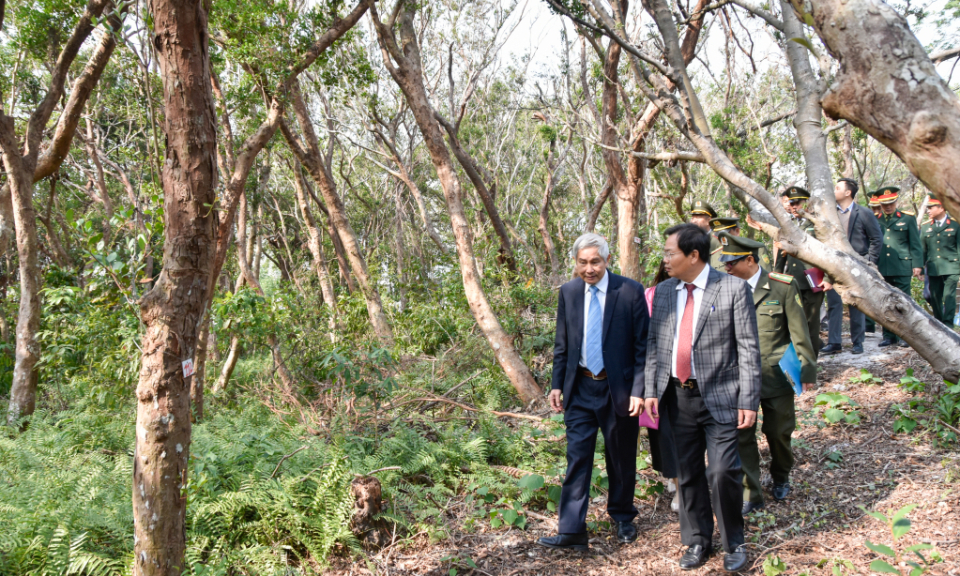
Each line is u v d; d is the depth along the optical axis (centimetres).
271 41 716
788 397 391
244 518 408
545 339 897
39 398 900
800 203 579
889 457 436
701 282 340
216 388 866
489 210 1308
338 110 1836
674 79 378
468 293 789
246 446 494
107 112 1506
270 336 758
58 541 350
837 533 355
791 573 320
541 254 1934
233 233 1656
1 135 714
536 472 493
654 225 1561
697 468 345
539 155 2175
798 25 356
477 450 511
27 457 531
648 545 375
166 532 274
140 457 273
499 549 383
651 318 358
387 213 2491
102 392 709
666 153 397
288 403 703
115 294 617
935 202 731
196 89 267
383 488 429
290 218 2395
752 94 1112
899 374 590
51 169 770
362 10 774
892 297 308
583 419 373
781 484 411
